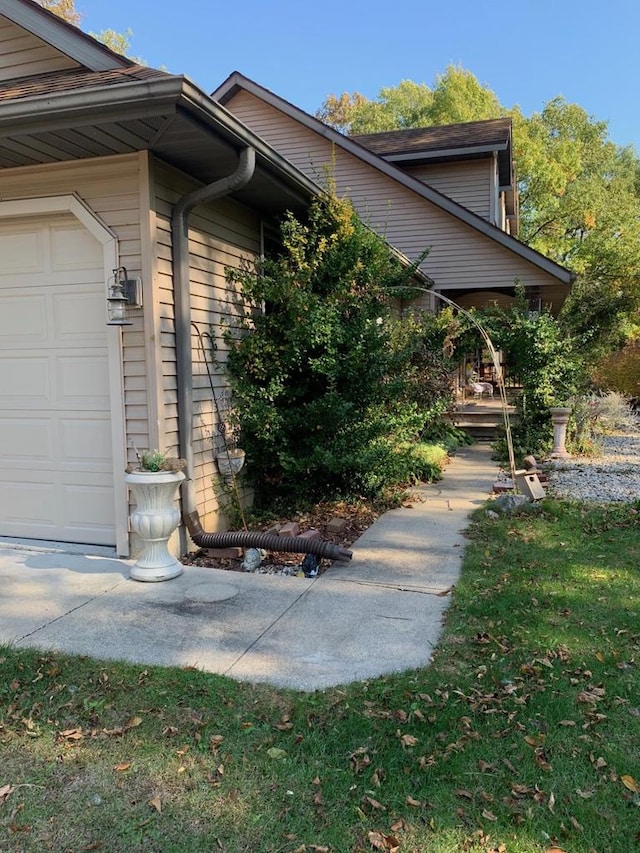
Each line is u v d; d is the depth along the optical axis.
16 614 3.79
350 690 2.87
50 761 2.42
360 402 6.49
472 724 2.60
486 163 13.93
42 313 4.99
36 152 4.39
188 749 2.47
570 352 11.20
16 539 5.23
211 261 5.46
